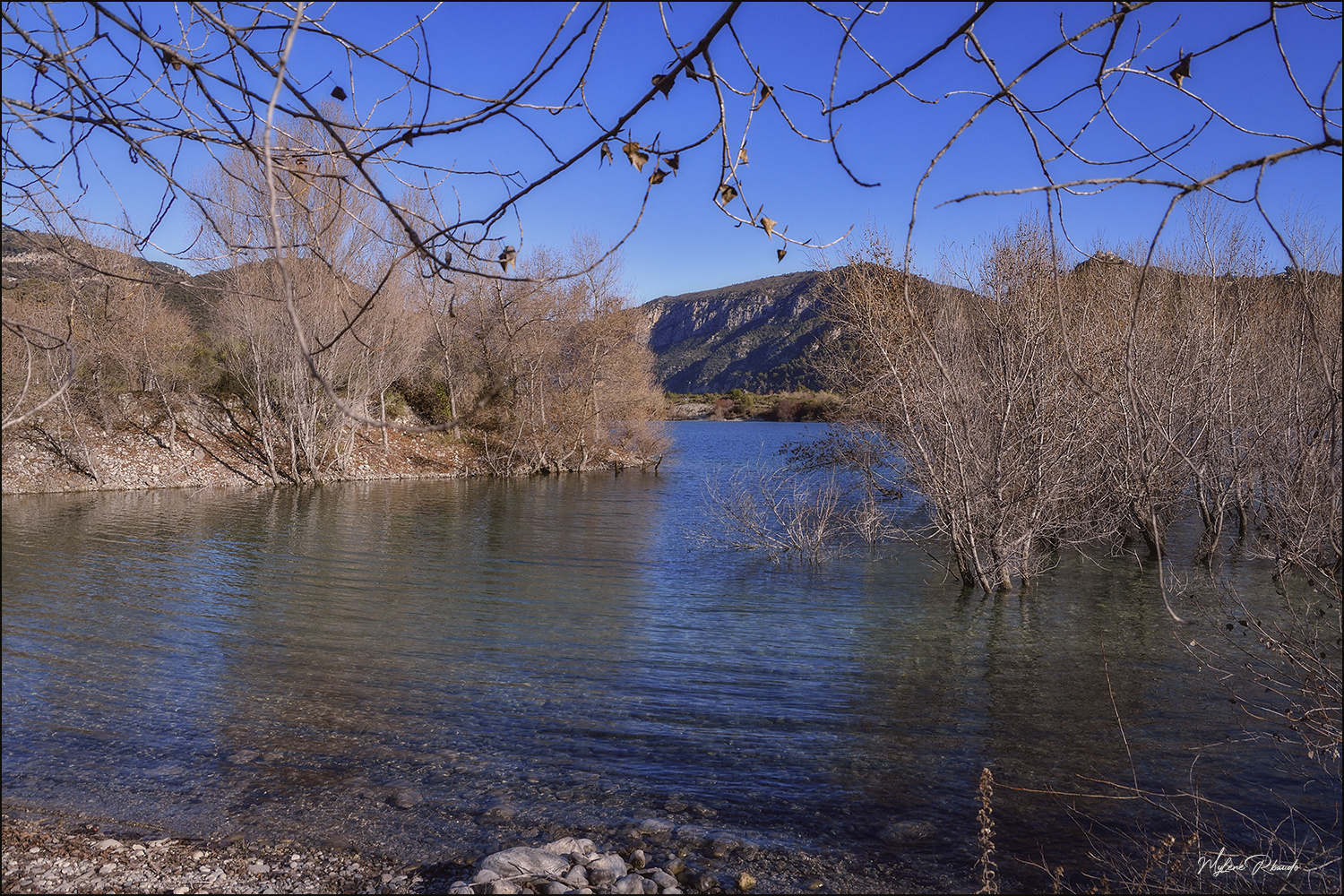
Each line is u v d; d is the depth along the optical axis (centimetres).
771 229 241
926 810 607
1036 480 1317
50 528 1936
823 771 671
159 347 2978
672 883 498
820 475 2519
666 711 805
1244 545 1697
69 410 2652
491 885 464
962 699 849
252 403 3234
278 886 487
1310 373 1245
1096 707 826
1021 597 1313
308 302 1827
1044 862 535
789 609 1238
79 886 472
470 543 1842
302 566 1543
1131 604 1262
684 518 2273
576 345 3809
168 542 1773
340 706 802
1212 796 631
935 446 1348
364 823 570
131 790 605
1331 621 1080
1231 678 902
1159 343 1423
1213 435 1423
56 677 863
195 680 871
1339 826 580
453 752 696
